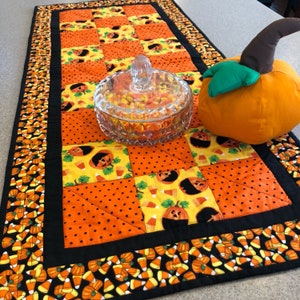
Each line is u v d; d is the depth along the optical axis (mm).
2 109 897
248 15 1379
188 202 628
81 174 693
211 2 1511
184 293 499
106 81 820
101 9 1439
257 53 659
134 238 572
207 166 704
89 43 1190
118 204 628
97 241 568
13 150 753
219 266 528
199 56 1090
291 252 545
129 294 496
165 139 761
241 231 579
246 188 652
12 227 593
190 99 777
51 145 766
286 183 662
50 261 540
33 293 499
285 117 688
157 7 1440
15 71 1066
